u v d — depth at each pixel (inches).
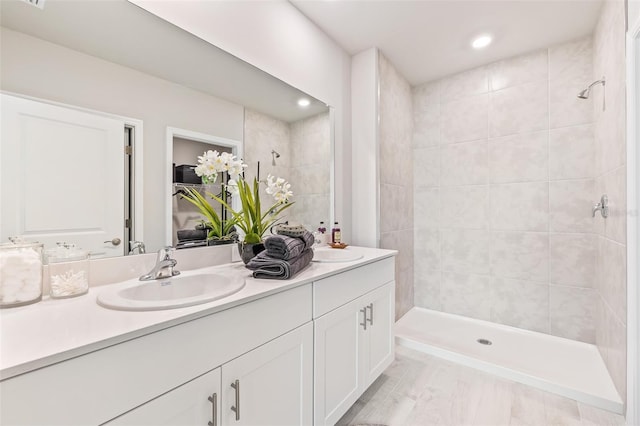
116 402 24.6
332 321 50.2
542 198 88.1
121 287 38.0
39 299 32.9
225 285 43.1
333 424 49.7
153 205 45.4
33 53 34.5
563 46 84.7
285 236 49.6
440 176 107.3
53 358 21.2
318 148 77.6
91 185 39.0
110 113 40.8
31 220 34.1
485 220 98.3
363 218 88.0
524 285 91.6
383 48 87.5
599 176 74.4
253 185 60.8
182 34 48.7
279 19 66.2
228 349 33.5
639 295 51.3
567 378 66.1
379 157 87.3
